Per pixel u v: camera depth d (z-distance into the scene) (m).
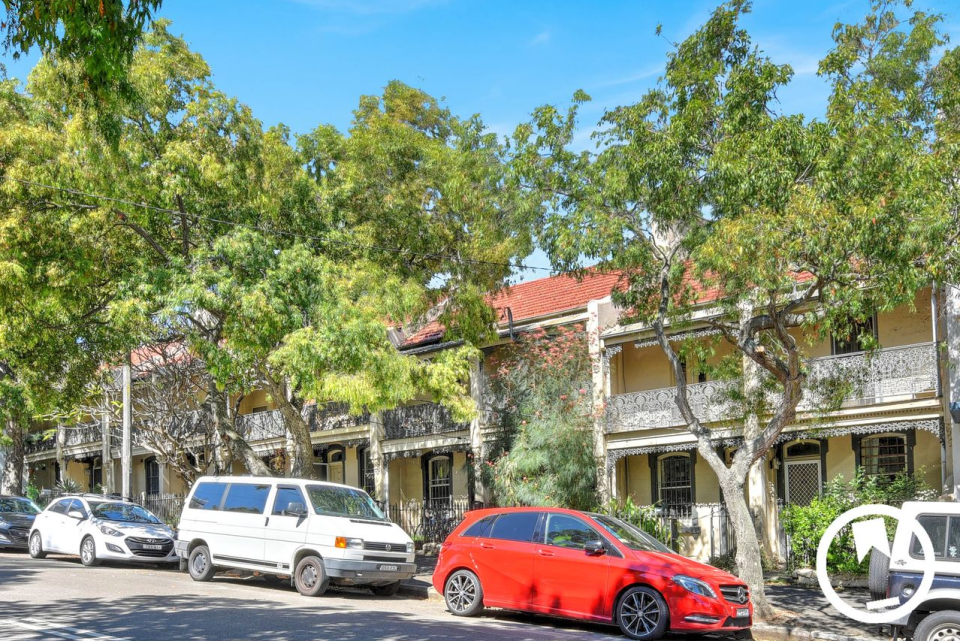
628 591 12.94
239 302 18.86
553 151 17.14
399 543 16.91
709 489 24.31
